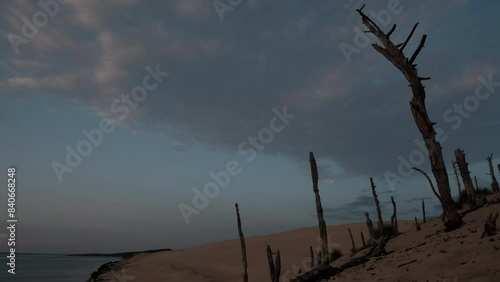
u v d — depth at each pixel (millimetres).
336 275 13273
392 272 9625
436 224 18641
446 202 14633
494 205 17531
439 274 7961
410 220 50969
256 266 35625
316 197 16516
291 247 44906
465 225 14031
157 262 59781
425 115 15219
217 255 49531
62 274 81438
